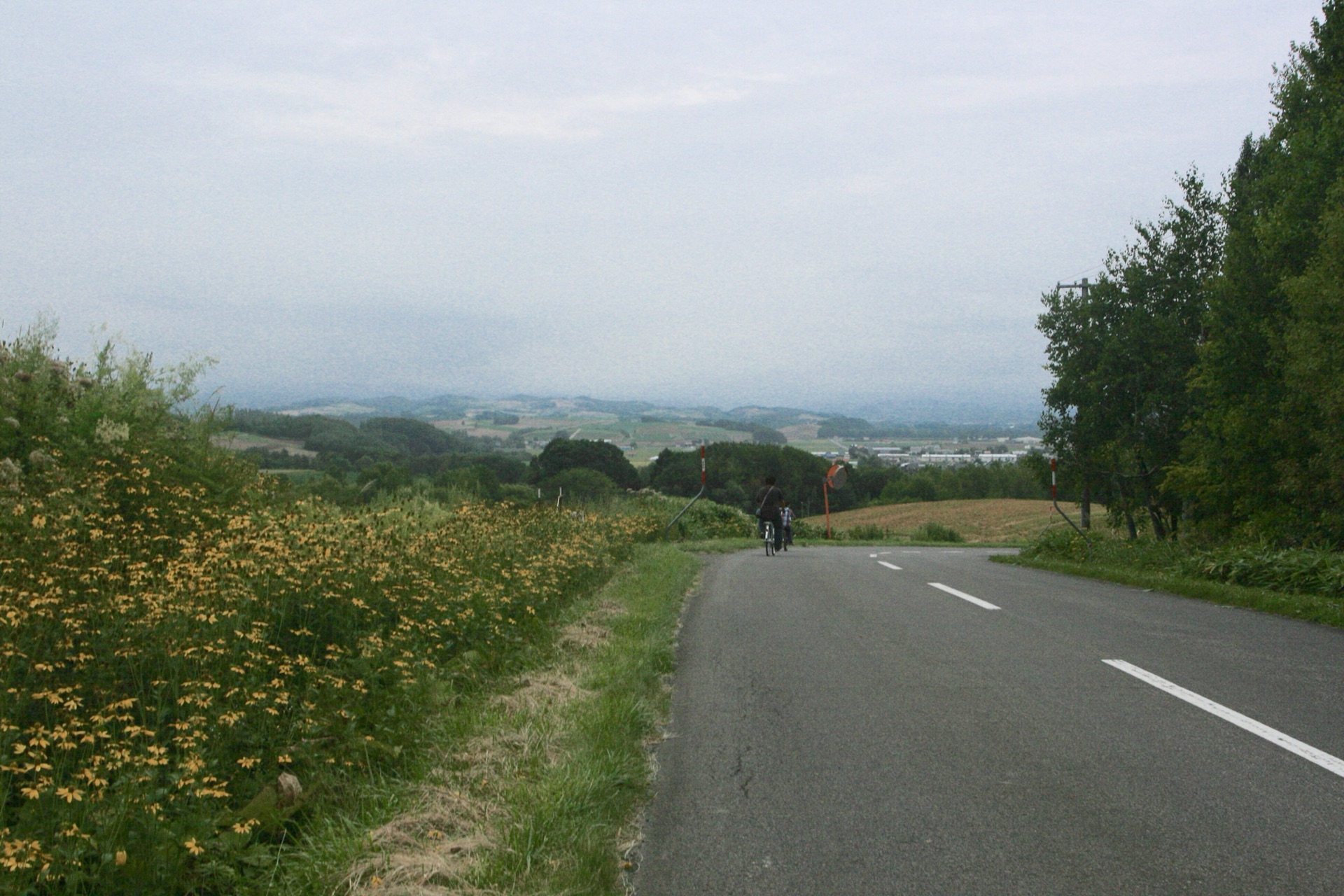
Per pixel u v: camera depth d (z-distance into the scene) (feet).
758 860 11.37
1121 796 13.17
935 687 20.31
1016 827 12.16
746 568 54.49
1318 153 63.62
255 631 15.65
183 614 14.94
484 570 26.76
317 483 36.58
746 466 257.14
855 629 28.63
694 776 14.69
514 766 14.40
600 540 44.57
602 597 33.73
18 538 17.06
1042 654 23.81
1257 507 72.95
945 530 162.61
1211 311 76.28
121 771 11.19
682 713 18.63
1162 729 16.47
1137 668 21.79
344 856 10.78
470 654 20.26
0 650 12.37
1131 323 98.32
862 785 14.01
